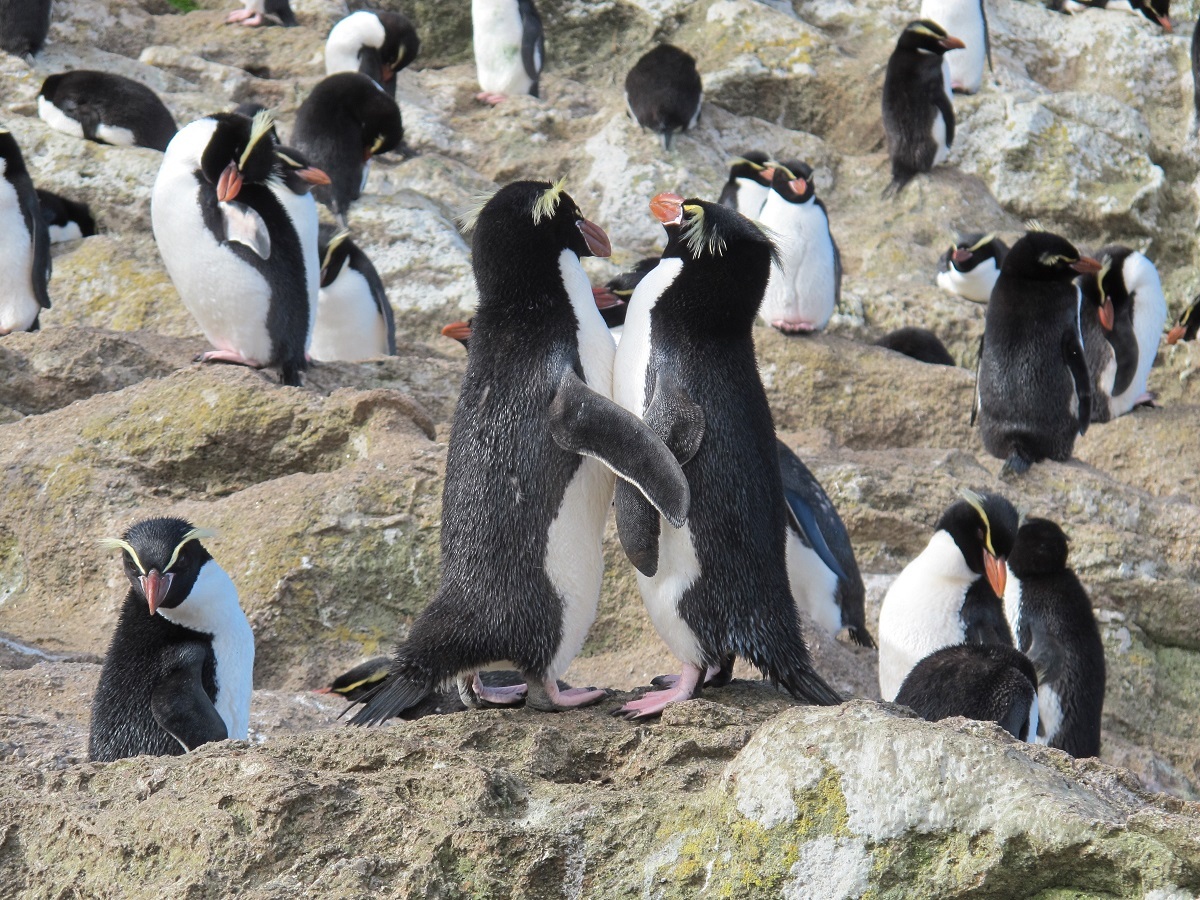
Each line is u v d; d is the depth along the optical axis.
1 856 6.44
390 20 25.39
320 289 18.11
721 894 5.54
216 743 6.95
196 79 25.41
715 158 25.75
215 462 13.63
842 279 23.03
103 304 18.97
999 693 9.25
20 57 24.06
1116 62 29.17
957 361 22.27
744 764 5.78
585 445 6.94
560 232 7.43
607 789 6.42
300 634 11.75
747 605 7.28
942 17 26.84
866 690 12.13
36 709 9.73
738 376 7.42
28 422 14.07
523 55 26.59
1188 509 16.39
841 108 27.70
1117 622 14.60
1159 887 5.00
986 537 11.15
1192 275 26.39
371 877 5.78
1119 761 13.48
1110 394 19.19
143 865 6.12
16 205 16.02
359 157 21.77
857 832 5.45
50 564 12.66
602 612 12.27
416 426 14.00
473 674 7.79
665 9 29.03
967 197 25.89
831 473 15.15
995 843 5.24
